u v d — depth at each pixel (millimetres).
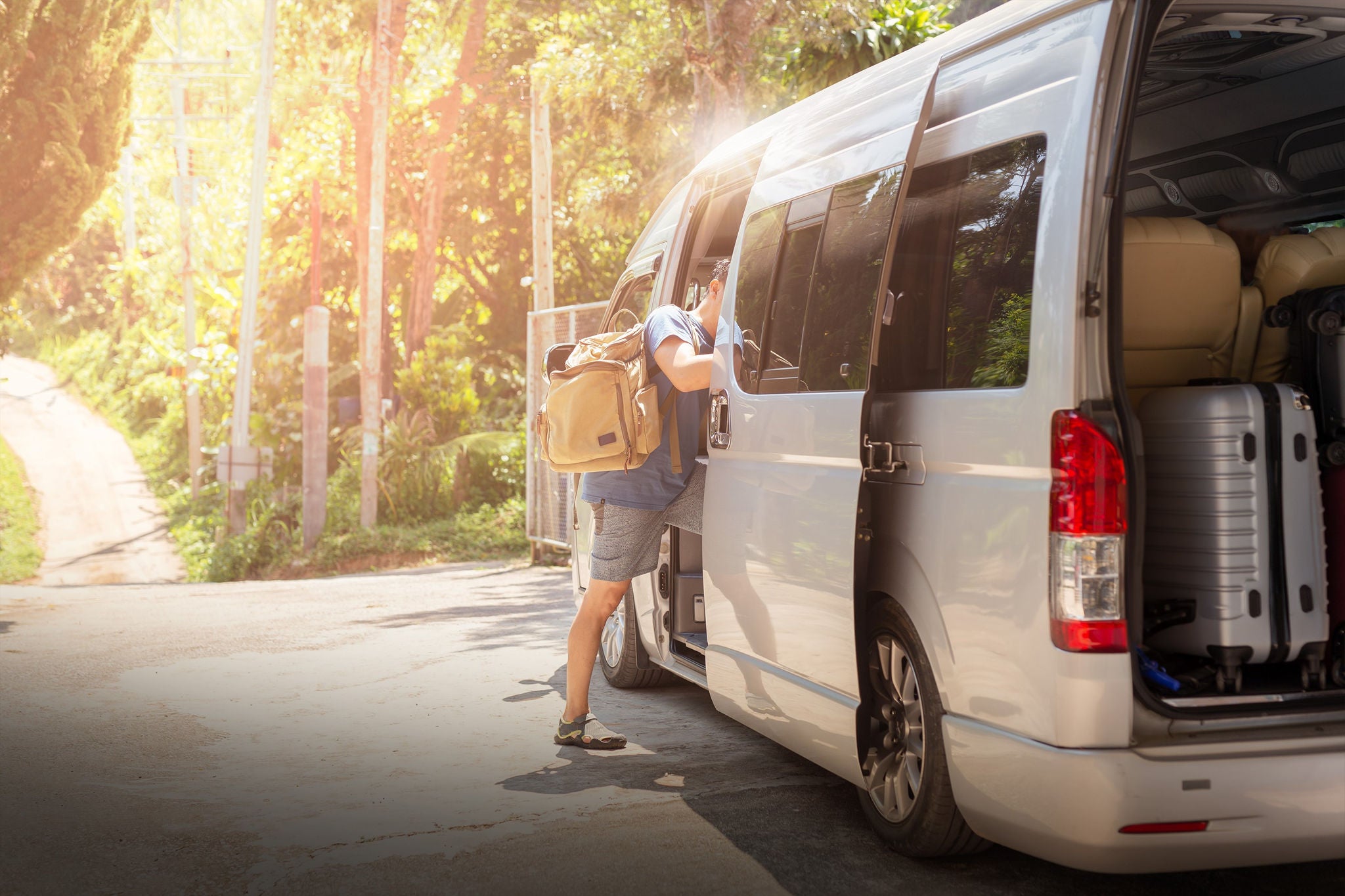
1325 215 4809
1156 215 5199
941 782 3393
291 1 25141
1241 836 2898
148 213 43656
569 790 4426
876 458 3561
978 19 3584
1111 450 2914
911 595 3443
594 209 20141
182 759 4898
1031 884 3449
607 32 16656
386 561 17922
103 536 27547
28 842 3881
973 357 3307
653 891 3434
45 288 52719
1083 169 2969
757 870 3588
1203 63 4215
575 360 4840
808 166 4270
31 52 16906
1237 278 3666
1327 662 3309
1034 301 3053
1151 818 2842
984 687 3145
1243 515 3137
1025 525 3002
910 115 3670
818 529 3803
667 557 5434
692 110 14430
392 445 20406
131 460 35625
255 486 25578
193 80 35625
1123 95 2967
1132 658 2898
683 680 6457
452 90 24875
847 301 3785
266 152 22766
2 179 17172
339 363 28688
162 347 36500
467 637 8023
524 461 20000
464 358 24922
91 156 18000
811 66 12055
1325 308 3588
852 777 3803
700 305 5184
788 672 4070
